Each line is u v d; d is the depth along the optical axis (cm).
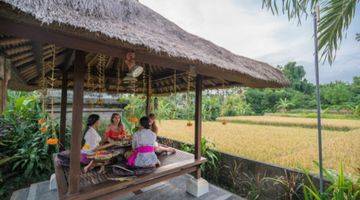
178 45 236
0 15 125
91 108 680
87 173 279
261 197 367
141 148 298
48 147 461
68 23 138
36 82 411
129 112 609
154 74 469
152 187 375
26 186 402
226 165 432
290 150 591
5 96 214
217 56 291
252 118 1925
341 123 1466
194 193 348
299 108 3020
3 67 207
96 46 174
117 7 217
